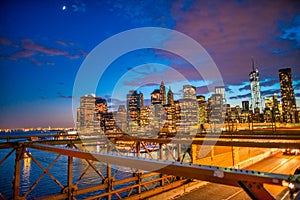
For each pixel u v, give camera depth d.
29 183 28.91
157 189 11.15
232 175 2.75
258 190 2.56
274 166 20.53
